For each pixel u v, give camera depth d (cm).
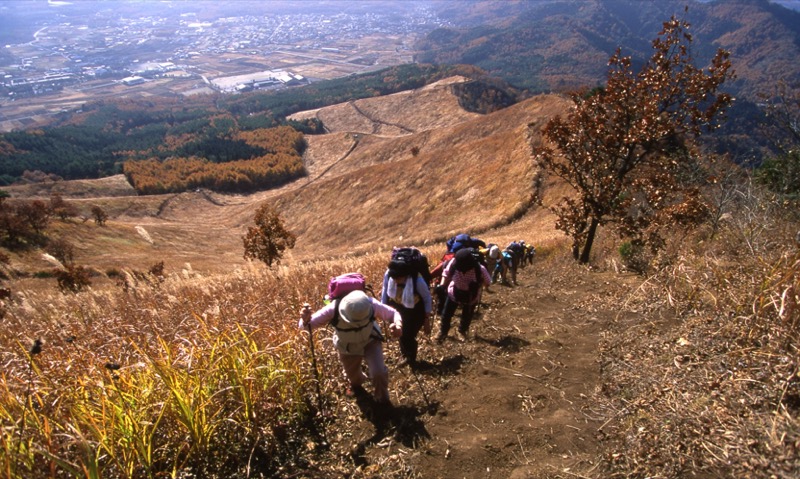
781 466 253
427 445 354
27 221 5038
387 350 538
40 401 299
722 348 404
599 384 421
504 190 4169
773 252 541
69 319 717
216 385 347
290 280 854
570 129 1152
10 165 13038
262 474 324
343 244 5028
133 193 11300
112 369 313
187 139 17562
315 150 13500
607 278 848
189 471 309
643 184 1065
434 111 14675
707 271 569
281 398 373
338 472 328
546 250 1639
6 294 899
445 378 465
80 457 268
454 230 3697
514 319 648
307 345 465
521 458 333
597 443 337
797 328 362
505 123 7288
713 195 1074
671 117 1042
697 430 308
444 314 584
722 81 972
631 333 512
